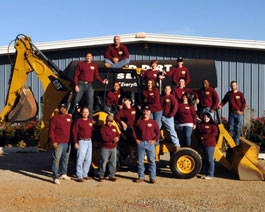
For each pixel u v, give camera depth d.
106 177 8.01
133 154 8.31
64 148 7.57
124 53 8.79
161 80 8.58
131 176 8.36
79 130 7.63
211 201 5.97
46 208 5.46
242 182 7.68
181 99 8.49
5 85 16.09
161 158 11.43
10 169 9.09
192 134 8.86
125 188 6.95
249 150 7.97
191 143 8.88
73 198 6.09
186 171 8.02
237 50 15.22
